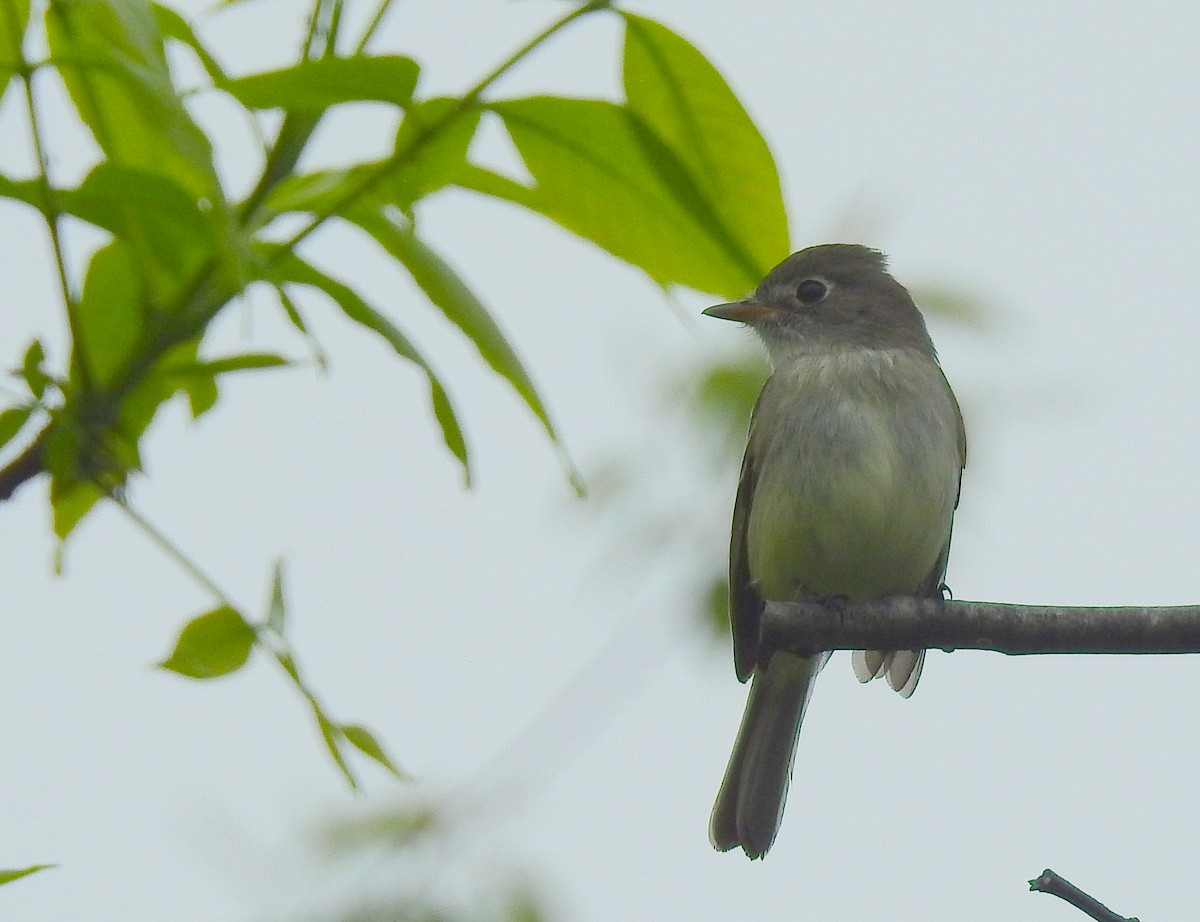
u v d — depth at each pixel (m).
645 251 6.09
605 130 5.70
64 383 5.32
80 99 6.04
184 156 4.18
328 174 5.74
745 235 6.03
